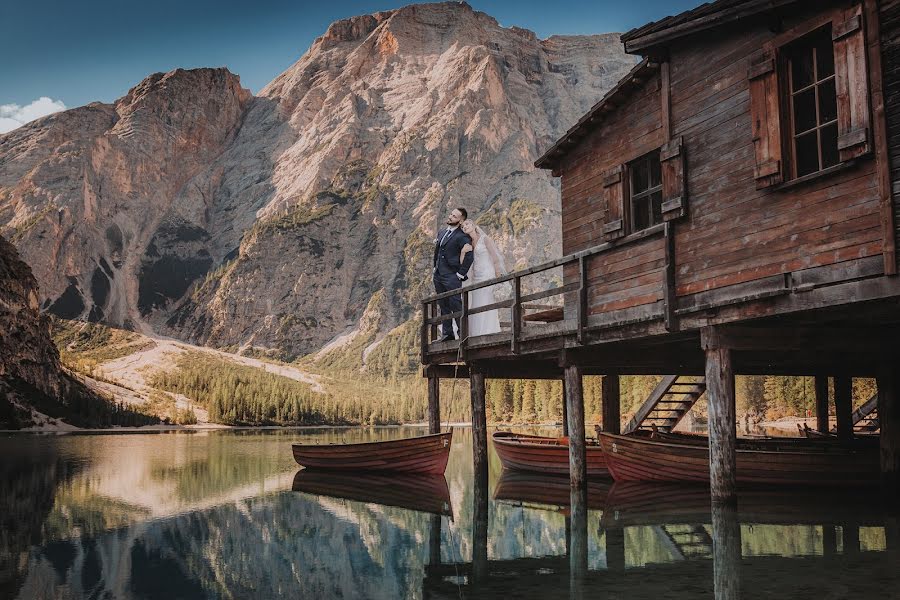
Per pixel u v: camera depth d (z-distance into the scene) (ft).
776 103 35.81
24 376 294.25
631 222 49.19
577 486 50.39
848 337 40.83
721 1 37.65
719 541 33.17
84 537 36.17
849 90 32.19
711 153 40.22
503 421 349.00
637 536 34.96
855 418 73.05
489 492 54.95
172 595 25.03
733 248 38.04
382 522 40.93
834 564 28.07
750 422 230.89
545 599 23.93
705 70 41.11
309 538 36.19
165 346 622.13
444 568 29.30
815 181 33.96
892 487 48.98
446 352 63.41
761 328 39.19
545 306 61.87
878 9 31.40
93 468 79.41
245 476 69.36
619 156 50.70
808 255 33.99
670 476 54.44
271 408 376.07
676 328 40.73
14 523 40.52
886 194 30.63
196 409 381.19
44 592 25.35
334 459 73.97
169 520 41.63
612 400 70.38
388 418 407.23
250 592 25.48
